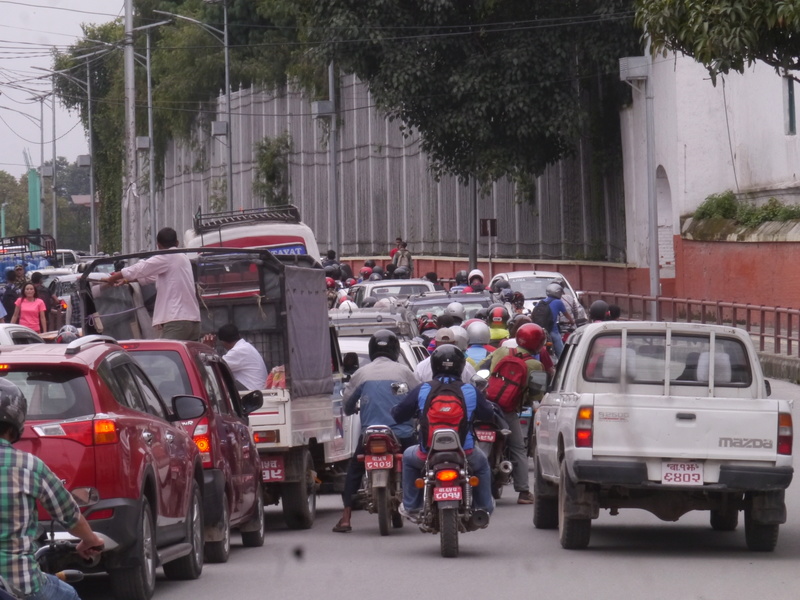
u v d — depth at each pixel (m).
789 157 59.22
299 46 114.06
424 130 77.12
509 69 74.12
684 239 67.25
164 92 131.00
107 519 14.46
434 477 19.30
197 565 17.78
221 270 28.73
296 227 50.72
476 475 19.89
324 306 26.88
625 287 75.50
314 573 18.06
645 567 18.09
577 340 20.62
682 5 25.52
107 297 27.94
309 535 22.91
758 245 58.62
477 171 75.88
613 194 79.31
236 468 20.36
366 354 30.83
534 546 20.31
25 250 89.31
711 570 17.80
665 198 71.88
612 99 78.88
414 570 18.11
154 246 120.44
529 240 86.69
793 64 25.67
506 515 24.36
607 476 18.59
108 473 14.53
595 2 74.12
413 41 75.44
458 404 19.62
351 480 22.88
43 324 50.69
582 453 18.67
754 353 19.44
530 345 25.34
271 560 19.59
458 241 93.25
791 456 18.58
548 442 21.30
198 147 134.88
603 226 80.38
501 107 74.94
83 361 14.98
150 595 15.43
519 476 25.92
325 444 26.42
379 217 103.50
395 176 101.25
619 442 18.64
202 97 132.00
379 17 75.44
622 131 77.06
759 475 18.50
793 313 46.62
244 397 22.27
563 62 74.62
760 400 18.61
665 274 71.75
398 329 32.69
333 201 90.75
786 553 19.38
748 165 64.31
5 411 10.02
